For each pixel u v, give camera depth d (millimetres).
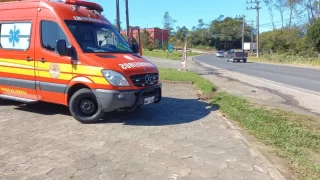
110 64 5992
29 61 6785
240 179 3867
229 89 12656
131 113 7148
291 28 64438
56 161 4297
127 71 6059
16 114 6887
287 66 33031
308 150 4941
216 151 4801
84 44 6422
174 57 50906
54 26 6555
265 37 76375
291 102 9820
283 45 58875
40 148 4785
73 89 6430
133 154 4609
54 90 6504
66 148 4805
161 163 4301
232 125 6289
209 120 6688
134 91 6098
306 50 45938
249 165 4289
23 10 7039
